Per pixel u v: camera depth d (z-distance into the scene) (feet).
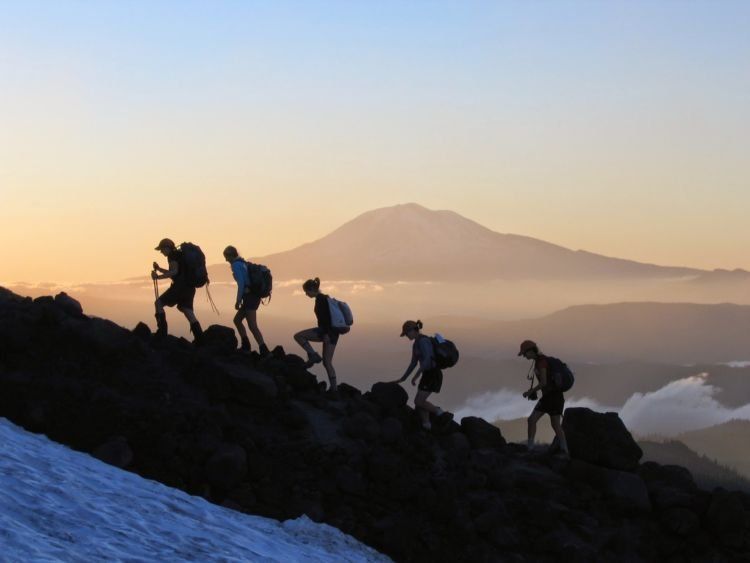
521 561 53.98
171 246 64.03
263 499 51.08
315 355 64.49
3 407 49.93
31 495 34.09
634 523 59.52
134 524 35.04
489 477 59.41
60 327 55.98
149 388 54.39
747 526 59.41
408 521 52.85
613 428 61.93
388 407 63.52
